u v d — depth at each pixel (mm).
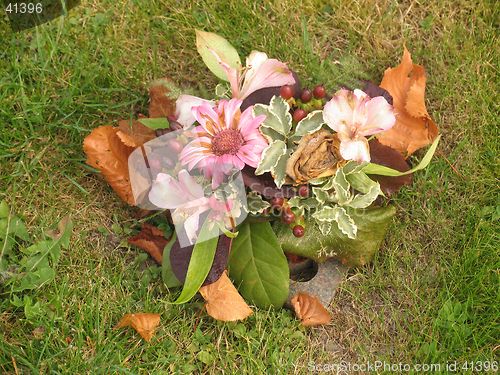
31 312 583
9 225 610
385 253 657
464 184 684
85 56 678
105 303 609
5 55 668
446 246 665
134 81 686
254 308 623
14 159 640
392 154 602
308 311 612
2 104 642
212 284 591
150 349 598
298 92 600
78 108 659
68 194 646
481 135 696
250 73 574
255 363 597
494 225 660
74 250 630
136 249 645
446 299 636
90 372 579
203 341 607
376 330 631
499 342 613
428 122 658
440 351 608
